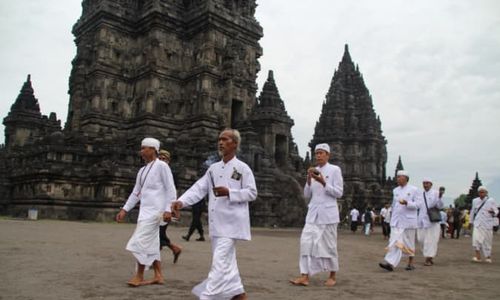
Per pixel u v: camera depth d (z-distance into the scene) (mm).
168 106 54156
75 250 15703
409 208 15148
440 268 16328
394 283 11977
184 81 55688
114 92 54344
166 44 55062
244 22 59500
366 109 91312
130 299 8586
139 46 56344
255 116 56906
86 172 40656
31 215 35812
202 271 12438
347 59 96500
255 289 10141
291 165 57688
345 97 92812
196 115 52594
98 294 8914
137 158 42062
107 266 12555
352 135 87438
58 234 21609
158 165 10398
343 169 86000
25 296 8477
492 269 16484
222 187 7891
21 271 11141
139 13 57062
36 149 42125
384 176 92312
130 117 54719
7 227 24062
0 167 52500
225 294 7500
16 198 42219
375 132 89250
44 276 10602
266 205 44906
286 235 31547
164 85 54000
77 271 11508
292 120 58938
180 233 27984
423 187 18047
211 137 50781
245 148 47469
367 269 14859
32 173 39156
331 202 11375
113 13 54656
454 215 42656
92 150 44531
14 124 58656
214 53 55781
